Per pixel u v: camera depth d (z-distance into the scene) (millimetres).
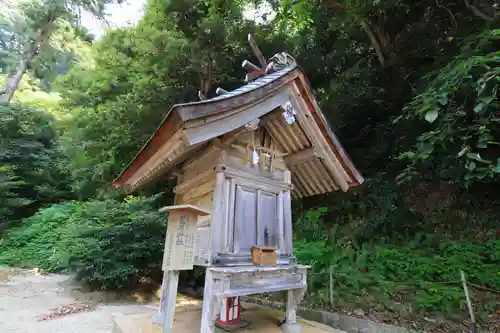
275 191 3617
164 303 3232
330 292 4969
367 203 7305
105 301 6648
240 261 2982
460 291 4168
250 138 3449
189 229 2664
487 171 3416
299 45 9688
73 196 14031
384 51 8984
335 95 8930
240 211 3168
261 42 9328
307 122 3469
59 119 11648
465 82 3760
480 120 3602
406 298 4488
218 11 8953
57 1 14820
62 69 20672
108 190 9203
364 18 8156
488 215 5902
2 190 11648
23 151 14047
